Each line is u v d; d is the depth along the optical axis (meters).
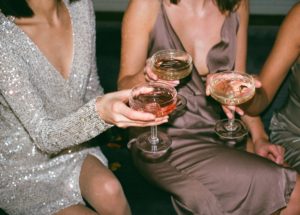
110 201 1.79
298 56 2.10
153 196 2.00
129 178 2.11
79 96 1.94
